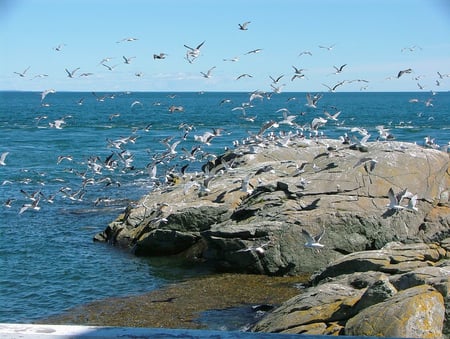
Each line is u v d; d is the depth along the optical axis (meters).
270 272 26.36
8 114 136.25
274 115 137.75
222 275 26.56
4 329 5.52
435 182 29.64
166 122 114.69
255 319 21.00
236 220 28.77
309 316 17.56
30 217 37.78
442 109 169.62
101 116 133.50
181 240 29.39
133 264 28.42
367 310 15.94
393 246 23.17
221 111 161.50
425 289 16.11
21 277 26.16
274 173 33.62
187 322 20.94
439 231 26.92
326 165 30.55
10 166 58.50
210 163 43.06
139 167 58.12
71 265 28.02
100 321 21.25
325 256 26.77
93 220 37.31
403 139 78.50
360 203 28.02
